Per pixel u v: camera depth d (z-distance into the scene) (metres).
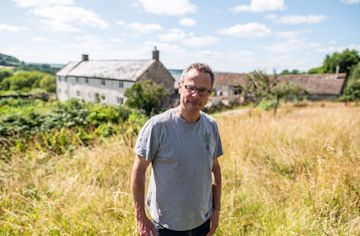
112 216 2.96
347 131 5.86
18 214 2.78
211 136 1.97
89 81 42.62
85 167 4.21
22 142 5.73
